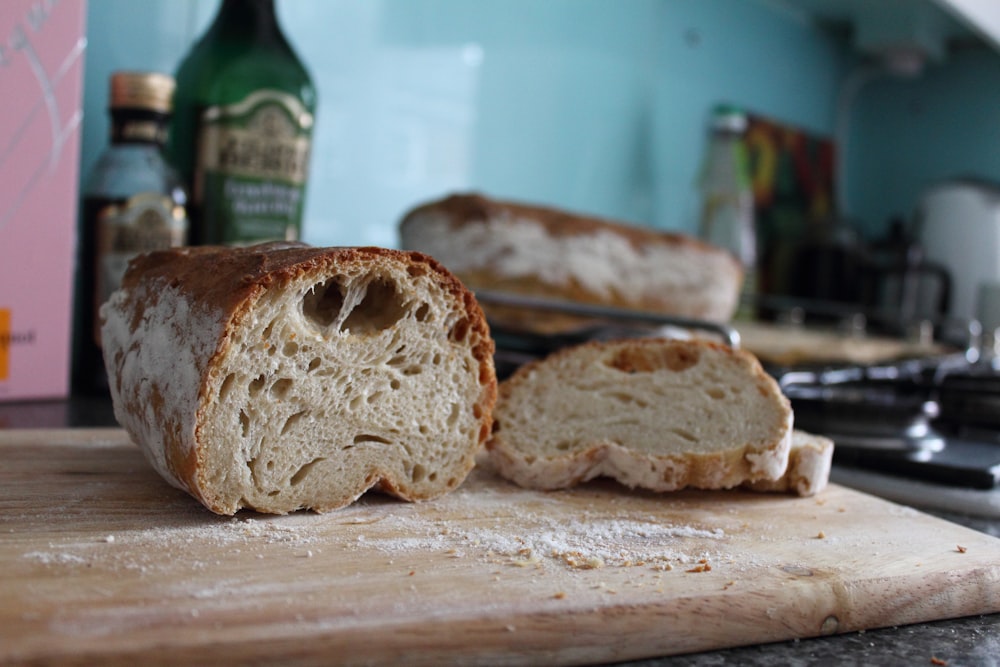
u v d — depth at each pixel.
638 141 0.95
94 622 0.30
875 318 1.09
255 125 0.61
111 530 0.38
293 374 0.41
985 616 0.38
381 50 0.76
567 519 0.43
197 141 0.61
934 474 0.51
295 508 0.42
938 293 1.08
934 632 0.37
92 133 0.63
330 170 0.74
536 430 0.48
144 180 0.58
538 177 0.88
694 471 0.46
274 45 0.62
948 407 0.65
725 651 0.35
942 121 1.22
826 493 0.48
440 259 0.67
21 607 0.31
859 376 0.65
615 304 0.69
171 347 0.41
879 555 0.40
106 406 0.57
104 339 0.47
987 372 0.71
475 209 0.66
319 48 0.72
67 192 0.56
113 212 0.58
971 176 1.14
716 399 0.47
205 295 0.41
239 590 0.34
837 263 1.07
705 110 1.01
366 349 0.42
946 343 1.04
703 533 0.42
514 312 0.67
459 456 0.45
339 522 0.41
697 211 1.02
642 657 0.34
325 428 0.42
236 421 0.40
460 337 0.45
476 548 0.39
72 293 0.58
